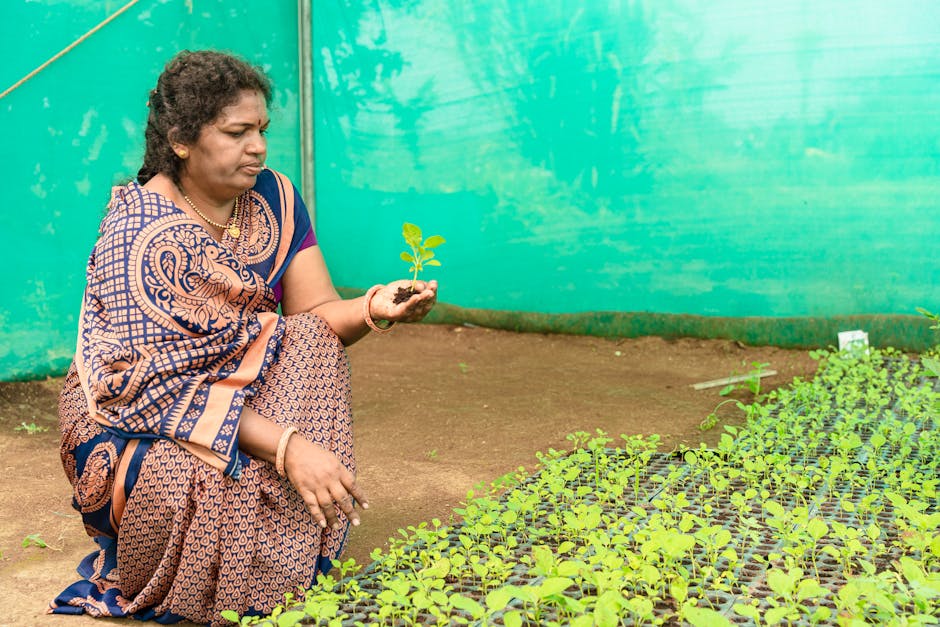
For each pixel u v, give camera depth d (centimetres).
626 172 701
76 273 617
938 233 624
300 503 292
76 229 613
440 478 427
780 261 667
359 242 790
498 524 329
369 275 790
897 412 506
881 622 252
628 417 521
